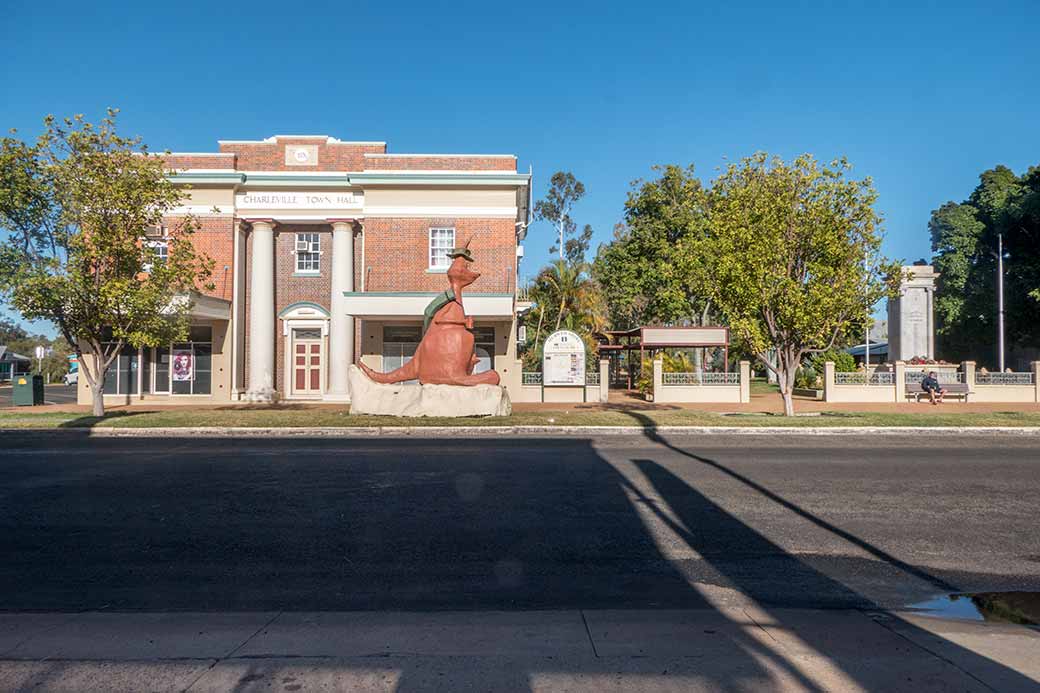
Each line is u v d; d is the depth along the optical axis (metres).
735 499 9.62
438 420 19.52
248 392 28.77
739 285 19.88
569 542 7.54
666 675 4.16
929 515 8.73
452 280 21.34
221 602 5.73
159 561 6.88
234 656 4.48
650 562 6.84
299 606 5.62
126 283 19.14
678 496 9.82
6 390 47.84
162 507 9.18
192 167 28.86
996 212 47.25
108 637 4.84
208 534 7.87
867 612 5.42
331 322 29.16
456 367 20.81
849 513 8.82
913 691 3.93
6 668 4.31
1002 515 8.73
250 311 29.19
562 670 4.23
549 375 28.22
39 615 5.35
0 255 18.56
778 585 6.15
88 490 10.27
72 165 18.70
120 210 19.22
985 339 48.06
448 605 5.63
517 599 5.78
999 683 4.03
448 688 3.99
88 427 18.02
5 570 6.60
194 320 27.62
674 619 5.19
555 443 15.95
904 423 18.66
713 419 19.75
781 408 25.52
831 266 20.17
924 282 35.81
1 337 91.56
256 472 11.81
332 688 4.00
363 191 29.19
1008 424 18.56
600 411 22.81
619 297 42.34
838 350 38.50
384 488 10.43
